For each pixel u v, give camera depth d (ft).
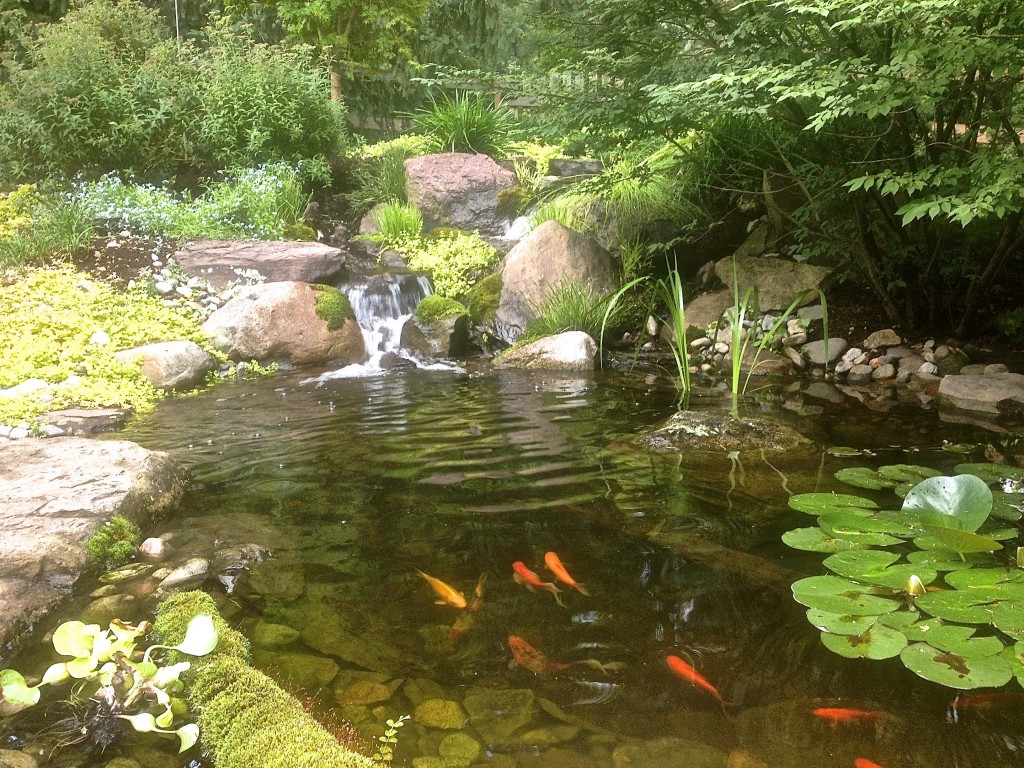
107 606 8.15
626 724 6.06
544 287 24.34
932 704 6.29
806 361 20.79
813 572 8.54
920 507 9.11
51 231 24.09
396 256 27.94
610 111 20.65
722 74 17.02
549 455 12.98
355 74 41.98
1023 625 7.00
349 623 7.64
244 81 30.91
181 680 6.82
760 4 17.95
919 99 14.17
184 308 22.52
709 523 9.96
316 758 5.60
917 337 20.84
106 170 29.17
